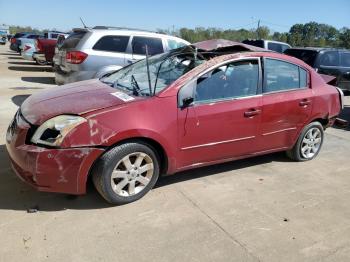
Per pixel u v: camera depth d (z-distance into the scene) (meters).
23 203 3.79
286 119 4.96
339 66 11.45
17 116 3.95
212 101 4.25
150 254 3.13
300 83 5.15
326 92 5.39
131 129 3.66
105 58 8.26
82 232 3.37
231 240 3.40
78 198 3.95
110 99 3.94
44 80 13.10
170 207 3.91
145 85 4.29
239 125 4.48
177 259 3.10
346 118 8.77
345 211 4.09
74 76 8.17
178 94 4.02
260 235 3.51
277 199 4.27
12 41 24.20
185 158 4.19
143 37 8.70
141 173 3.94
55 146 3.46
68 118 3.55
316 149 5.62
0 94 9.55
